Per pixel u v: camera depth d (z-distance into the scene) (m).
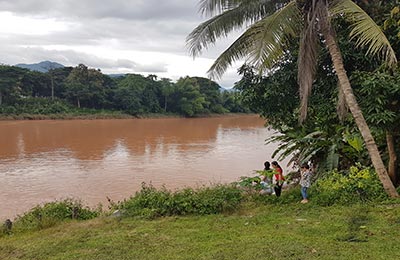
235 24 8.82
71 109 67.75
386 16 8.62
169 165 21.28
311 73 7.73
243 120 70.50
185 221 7.39
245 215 7.72
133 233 6.61
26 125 49.62
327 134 10.19
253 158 23.84
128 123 57.88
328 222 6.41
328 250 5.00
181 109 78.62
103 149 28.16
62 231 7.18
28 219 8.65
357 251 4.92
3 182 17.22
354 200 7.55
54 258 5.51
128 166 20.98
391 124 7.75
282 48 7.78
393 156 8.26
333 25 8.74
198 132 43.34
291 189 9.82
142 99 76.38
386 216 6.36
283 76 10.41
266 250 5.16
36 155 25.22
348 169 9.50
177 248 5.58
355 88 8.70
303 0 7.75
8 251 6.03
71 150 27.59
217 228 6.65
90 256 5.46
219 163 21.97
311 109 10.74
